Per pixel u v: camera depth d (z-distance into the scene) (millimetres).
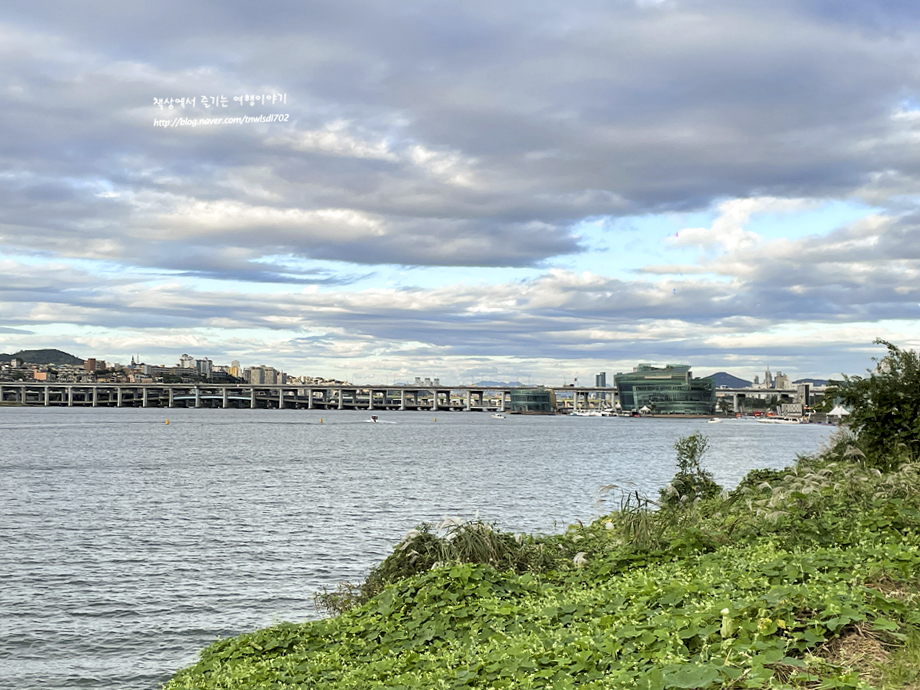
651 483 58219
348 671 9648
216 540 33094
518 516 39719
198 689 10109
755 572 10094
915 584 9023
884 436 20188
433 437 141625
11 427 169250
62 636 20547
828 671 6668
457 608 10828
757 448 108125
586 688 6867
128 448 100688
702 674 6441
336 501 45938
